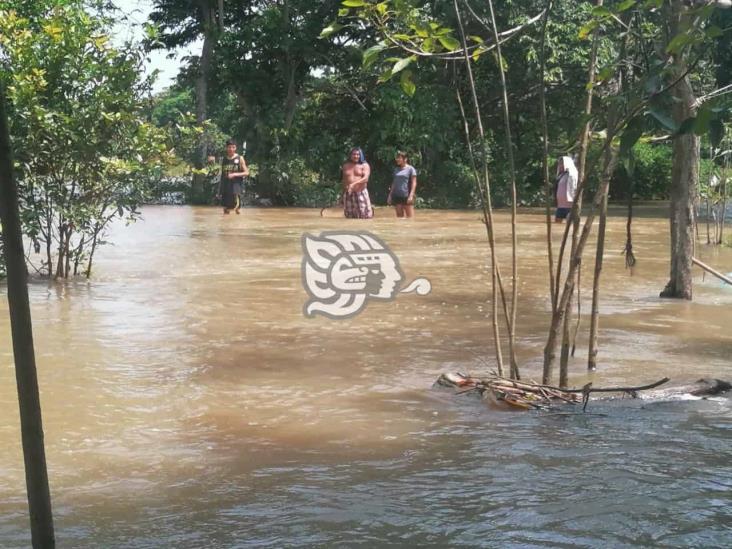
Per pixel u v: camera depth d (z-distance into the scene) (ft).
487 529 11.79
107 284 34.68
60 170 35.58
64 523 12.03
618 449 15.34
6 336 24.80
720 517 12.23
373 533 11.68
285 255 44.86
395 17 19.19
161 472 14.17
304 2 98.12
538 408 18.13
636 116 15.03
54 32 35.86
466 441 15.84
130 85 36.04
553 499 12.91
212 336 25.02
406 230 61.26
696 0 17.71
